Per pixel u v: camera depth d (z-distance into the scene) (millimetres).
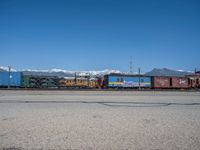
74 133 7398
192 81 68375
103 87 62625
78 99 21469
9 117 10250
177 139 6750
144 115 11148
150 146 6094
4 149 5777
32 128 8055
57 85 60906
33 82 57875
